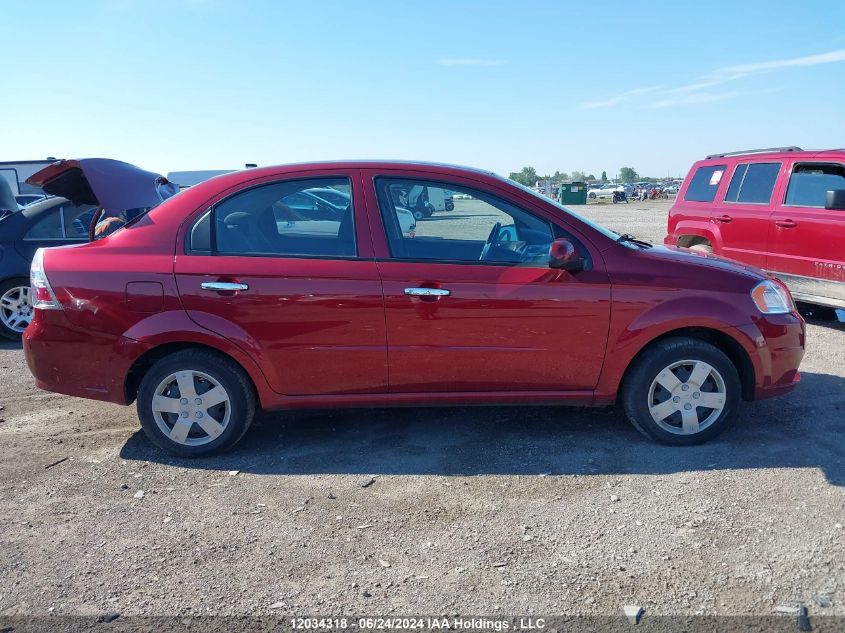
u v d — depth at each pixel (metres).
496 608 2.71
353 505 3.58
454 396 4.17
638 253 4.18
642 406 4.20
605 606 2.71
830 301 6.91
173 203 4.15
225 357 4.10
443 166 4.21
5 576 2.99
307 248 4.07
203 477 3.96
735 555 3.03
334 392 4.15
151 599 2.81
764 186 7.79
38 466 4.14
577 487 3.72
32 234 7.39
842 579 2.84
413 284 3.99
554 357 4.09
